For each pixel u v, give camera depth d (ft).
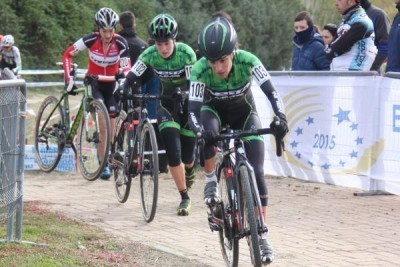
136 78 40.29
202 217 40.68
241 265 30.96
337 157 49.73
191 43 189.78
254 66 29.76
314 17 181.57
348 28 48.73
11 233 31.48
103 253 31.42
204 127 30.01
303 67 54.03
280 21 208.44
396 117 45.70
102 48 48.19
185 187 41.32
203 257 32.01
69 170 55.93
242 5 203.41
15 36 150.20
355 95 48.11
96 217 40.24
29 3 154.20
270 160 54.85
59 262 28.68
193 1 195.62
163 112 40.47
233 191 28.45
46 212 39.65
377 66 52.37
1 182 29.94
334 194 47.44
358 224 39.01
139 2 185.57
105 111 45.19
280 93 53.06
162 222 39.32
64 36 160.15
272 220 39.96
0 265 27.66
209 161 30.09
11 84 30.14
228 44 28.02
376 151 47.01
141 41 55.77
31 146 56.29
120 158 43.73
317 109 50.80
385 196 46.78
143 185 39.55
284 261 31.48
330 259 31.91
